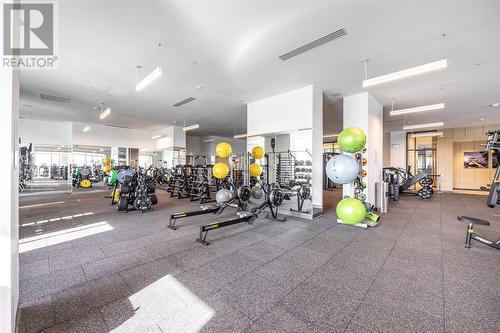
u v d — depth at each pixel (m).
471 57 3.97
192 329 1.71
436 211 6.07
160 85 5.46
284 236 3.90
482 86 5.36
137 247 3.36
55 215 5.39
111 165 10.41
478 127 10.34
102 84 5.44
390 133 12.01
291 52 3.83
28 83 5.39
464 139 10.70
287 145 5.98
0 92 1.28
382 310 1.93
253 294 2.16
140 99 6.65
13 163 1.46
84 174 11.05
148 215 5.43
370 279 2.44
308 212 5.36
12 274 1.44
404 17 2.92
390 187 8.13
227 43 3.54
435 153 11.83
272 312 1.90
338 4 2.69
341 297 2.12
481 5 2.69
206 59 4.09
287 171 5.95
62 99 6.70
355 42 3.52
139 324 1.76
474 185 11.39
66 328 1.71
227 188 6.21
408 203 7.46
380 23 3.04
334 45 3.60
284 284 2.34
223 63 4.24
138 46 3.65
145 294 2.16
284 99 5.93
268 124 6.32
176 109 7.86
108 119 9.59
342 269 2.67
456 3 2.66
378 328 1.71
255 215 4.93
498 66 4.31
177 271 2.62
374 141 6.29
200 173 8.34
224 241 3.63
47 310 1.91
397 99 6.45
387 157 12.38
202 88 5.62
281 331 1.69
